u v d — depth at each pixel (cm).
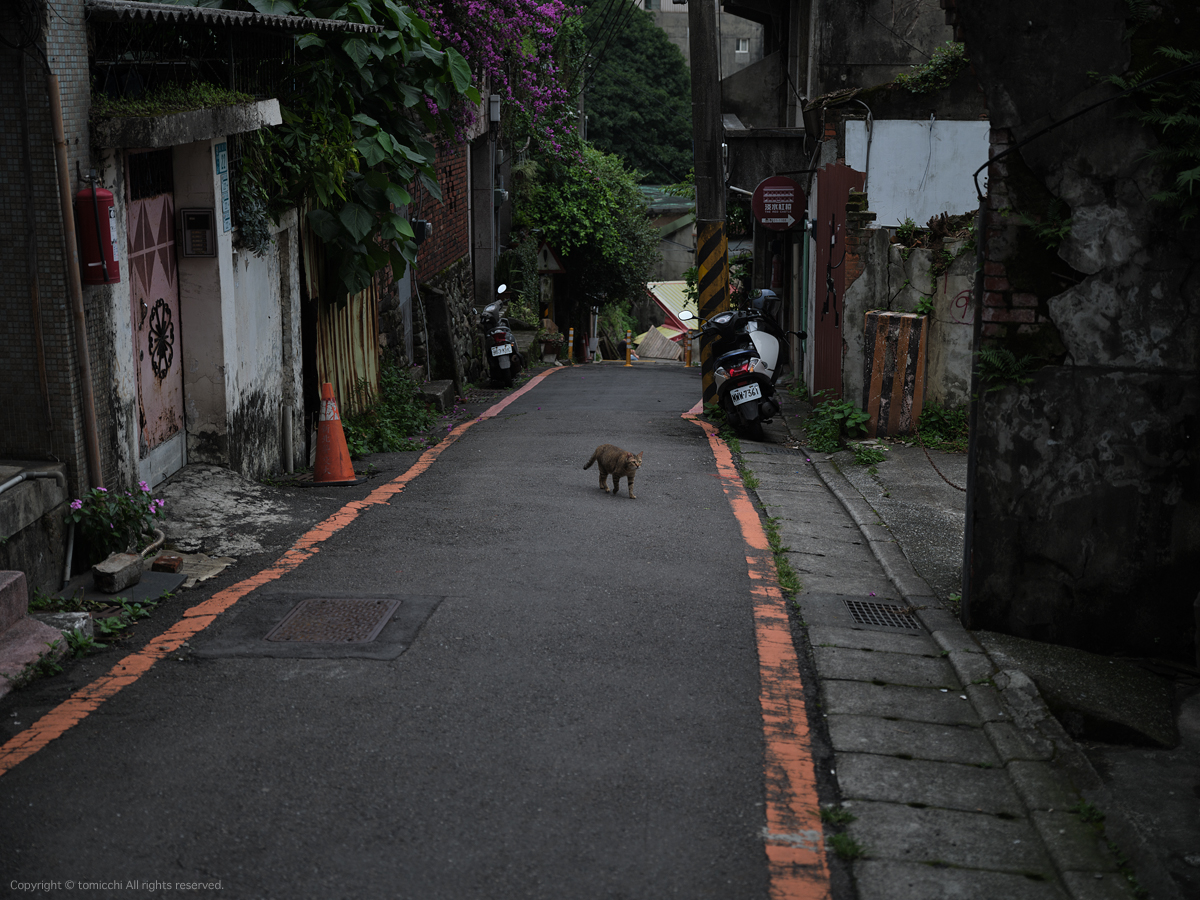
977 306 571
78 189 595
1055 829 383
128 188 702
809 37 1845
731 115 2156
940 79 1415
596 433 1261
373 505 827
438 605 585
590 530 760
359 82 1031
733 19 5456
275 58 903
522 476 961
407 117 1130
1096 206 543
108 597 585
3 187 579
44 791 386
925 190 1428
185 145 775
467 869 346
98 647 519
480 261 2467
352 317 1191
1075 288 551
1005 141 549
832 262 1363
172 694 469
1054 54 536
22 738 427
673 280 4634
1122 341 550
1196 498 555
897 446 1070
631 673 505
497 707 462
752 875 349
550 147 2783
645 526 780
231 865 344
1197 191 524
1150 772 460
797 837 373
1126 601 571
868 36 1669
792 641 561
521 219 2839
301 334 1016
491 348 1966
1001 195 554
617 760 420
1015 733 456
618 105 4350
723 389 1217
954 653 547
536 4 1742
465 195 2227
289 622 557
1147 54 527
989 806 402
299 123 935
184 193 784
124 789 388
